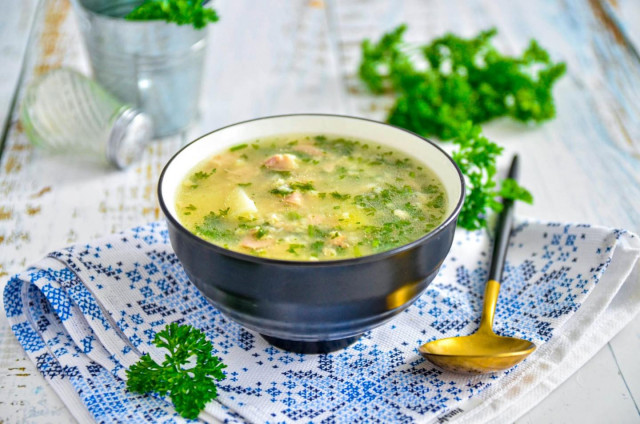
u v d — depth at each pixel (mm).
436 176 629
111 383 577
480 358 563
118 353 594
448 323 623
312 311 547
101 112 803
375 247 569
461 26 1032
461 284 659
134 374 567
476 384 572
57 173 803
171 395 557
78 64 944
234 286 549
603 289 633
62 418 564
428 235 548
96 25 792
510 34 1012
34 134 810
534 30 1020
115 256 641
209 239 575
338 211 599
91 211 752
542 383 582
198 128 866
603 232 650
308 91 925
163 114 840
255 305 551
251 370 590
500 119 880
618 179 786
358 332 572
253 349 606
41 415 565
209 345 579
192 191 615
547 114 853
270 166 640
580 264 645
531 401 571
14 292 619
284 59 982
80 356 597
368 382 580
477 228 700
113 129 787
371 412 558
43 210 752
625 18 1048
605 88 918
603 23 1035
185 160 630
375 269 539
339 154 656
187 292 639
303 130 675
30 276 609
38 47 976
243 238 577
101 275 627
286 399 567
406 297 564
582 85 923
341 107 897
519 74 866
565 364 593
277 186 621
